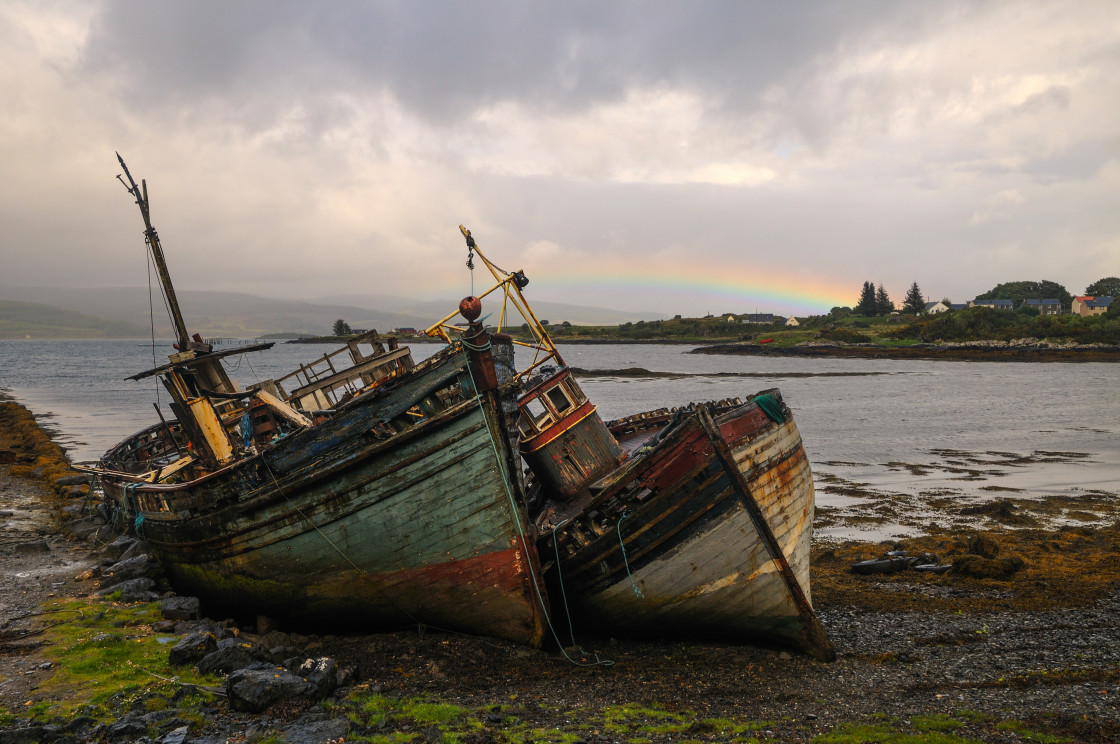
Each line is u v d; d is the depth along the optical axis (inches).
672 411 834.8
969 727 371.2
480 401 480.1
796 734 364.5
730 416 529.7
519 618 505.7
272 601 544.1
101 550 668.1
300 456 503.2
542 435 598.5
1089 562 690.8
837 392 2768.2
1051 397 2527.1
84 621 474.0
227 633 474.3
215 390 733.9
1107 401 2383.1
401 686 431.2
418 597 516.1
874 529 844.6
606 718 384.5
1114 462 1290.6
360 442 497.0
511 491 490.3
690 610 512.4
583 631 553.9
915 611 574.2
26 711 346.0
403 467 489.1
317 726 341.4
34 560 634.8
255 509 517.7
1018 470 1216.2
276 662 414.0
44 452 1371.8
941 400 2442.2
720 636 528.7
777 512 552.1
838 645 511.5
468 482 487.5
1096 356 4800.7
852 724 377.7
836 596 614.5
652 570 504.4
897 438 1592.0
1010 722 376.2
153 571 587.2
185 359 614.9
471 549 496.4
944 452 1406.3
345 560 512.1
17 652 419.2
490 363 482.9
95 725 331.6
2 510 864.3
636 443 751.7
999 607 575.2
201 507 546.0
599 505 515.8
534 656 497.0
